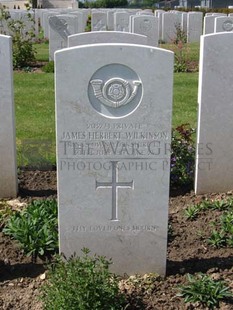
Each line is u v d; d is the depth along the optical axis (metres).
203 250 1.95
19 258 1.89
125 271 1.78
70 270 1.55
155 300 1.63
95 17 8.95
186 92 4.80
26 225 1.97
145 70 1.59
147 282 1.72
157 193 1.70
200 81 2.36
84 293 1.48
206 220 2.20
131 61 1.58
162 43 9.03
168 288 1.70
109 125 1.63
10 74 2.31
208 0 29.20
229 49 2.32
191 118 3.83
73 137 1.64
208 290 1.63
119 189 1.69
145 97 1.61
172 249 1.95
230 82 2.36
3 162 2.44
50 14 9.62
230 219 2.12
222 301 1.62
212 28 7.78
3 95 2.34
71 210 1.70
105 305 1.51
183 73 5.85
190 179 2.63
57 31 6.54
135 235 1.74
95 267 1.62
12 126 2.39
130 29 7.66
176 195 2.53
